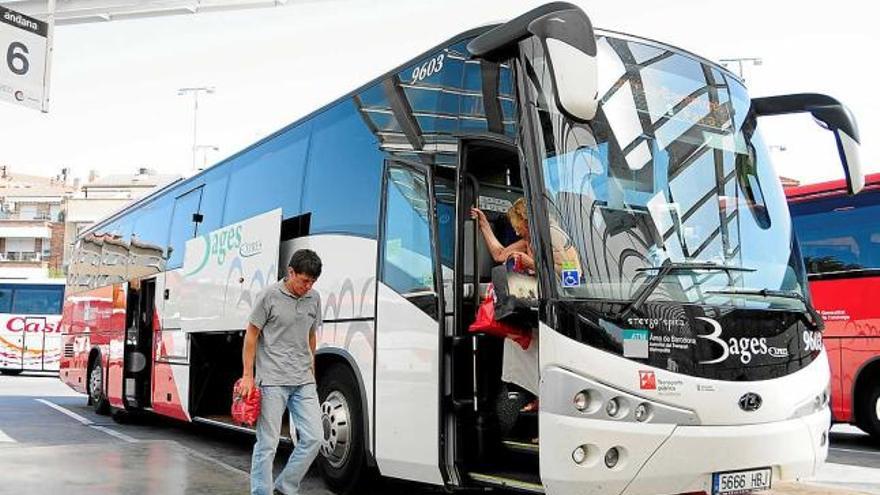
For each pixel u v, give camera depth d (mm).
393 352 6707
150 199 13734
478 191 6586
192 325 10852
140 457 8867
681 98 6180
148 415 14133
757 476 5438
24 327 29047
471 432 6203
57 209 77312
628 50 6086
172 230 12211
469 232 6391
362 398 7039
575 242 5355
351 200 7652
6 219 73000
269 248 8969
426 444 6219
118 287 14102
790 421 5570
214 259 10453
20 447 9594
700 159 6059
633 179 5719
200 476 7812
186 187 12125
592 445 5016
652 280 5395
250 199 9781
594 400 5062
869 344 10797
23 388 22969
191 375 10961
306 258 6328
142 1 12016
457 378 6191
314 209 8258
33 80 10523
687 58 6375
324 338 7660
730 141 6301
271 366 6328
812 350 5875
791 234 6277
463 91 6430
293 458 6387
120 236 14641
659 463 5105
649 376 5137
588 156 5621
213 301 10289
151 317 12766
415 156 6848
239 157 10438
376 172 7359
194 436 12320
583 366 5074
